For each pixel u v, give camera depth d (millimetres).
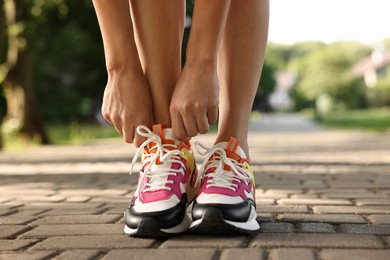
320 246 1635
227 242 1680
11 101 11062
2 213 2471
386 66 77688
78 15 13891
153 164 1808
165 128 1829
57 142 11789
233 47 1857
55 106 23734
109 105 1791
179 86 1736
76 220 2209
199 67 1725
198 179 1860
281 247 1632
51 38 20438
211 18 1712
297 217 2143
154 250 1611
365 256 1516
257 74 1896
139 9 1775
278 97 88562
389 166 4859
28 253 1646
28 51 11180
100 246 1702
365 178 3889
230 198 1731
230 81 1875
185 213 1797
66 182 4020
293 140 10727
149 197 1762
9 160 6789
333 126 19953
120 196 3119
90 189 3510
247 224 1749
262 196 2955
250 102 1912
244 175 1821
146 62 1806
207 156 1834
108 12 1771
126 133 1809
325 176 4074
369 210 2350
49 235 1909
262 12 1868
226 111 1896
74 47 20906
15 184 3936
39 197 3115
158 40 1773
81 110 24531
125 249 1646
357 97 62750
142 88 1786
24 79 11070
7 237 1904
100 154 7703
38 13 12180
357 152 6891
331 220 2070
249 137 12500
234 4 1843
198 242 1685
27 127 10961
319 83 64312
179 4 1789
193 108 1705
